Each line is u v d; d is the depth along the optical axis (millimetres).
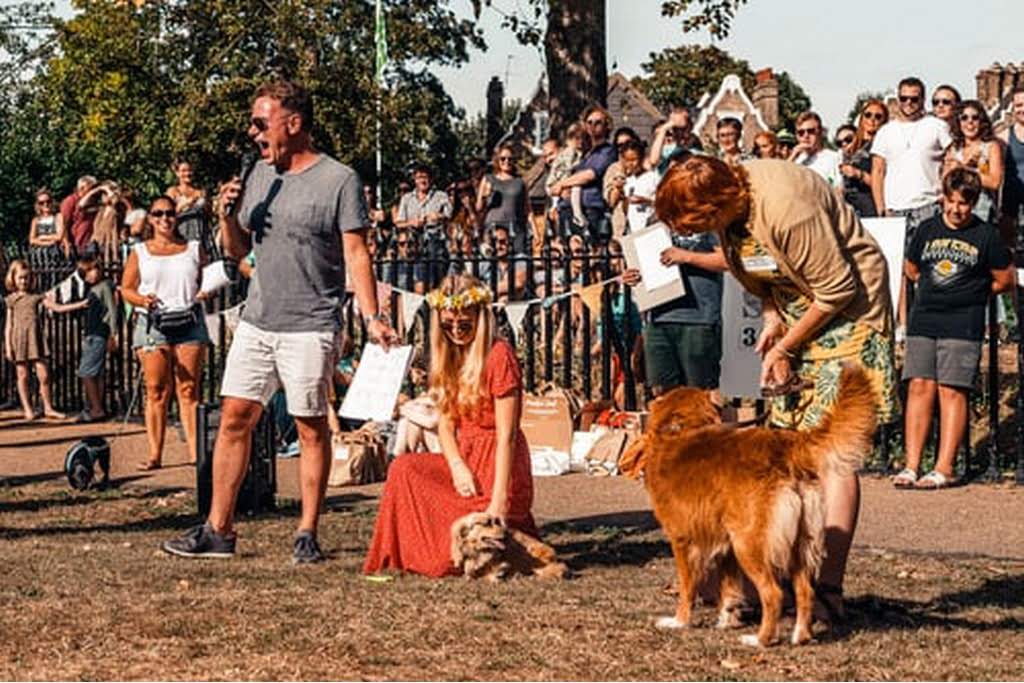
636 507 12555
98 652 7508
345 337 15617
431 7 44531
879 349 8148
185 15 44688
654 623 8117
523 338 16672
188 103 43250
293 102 10055
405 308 15289
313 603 8617
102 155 44531
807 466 7508
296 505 13000
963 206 12742
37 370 19016
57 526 12250
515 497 9969
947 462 12977
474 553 9602
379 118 42000
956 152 15328
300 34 42000
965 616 8680
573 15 25438
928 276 12859
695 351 13336
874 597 8914
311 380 10148
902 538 11047
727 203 7895
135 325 15734
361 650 7535
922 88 15336
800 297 8195
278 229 10086
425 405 10180
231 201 10352
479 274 16609
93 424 18422
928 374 12883
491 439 9977
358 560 10359
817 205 7906
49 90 49906
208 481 12555
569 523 11938
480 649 7574
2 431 18156
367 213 10164
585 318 15234
